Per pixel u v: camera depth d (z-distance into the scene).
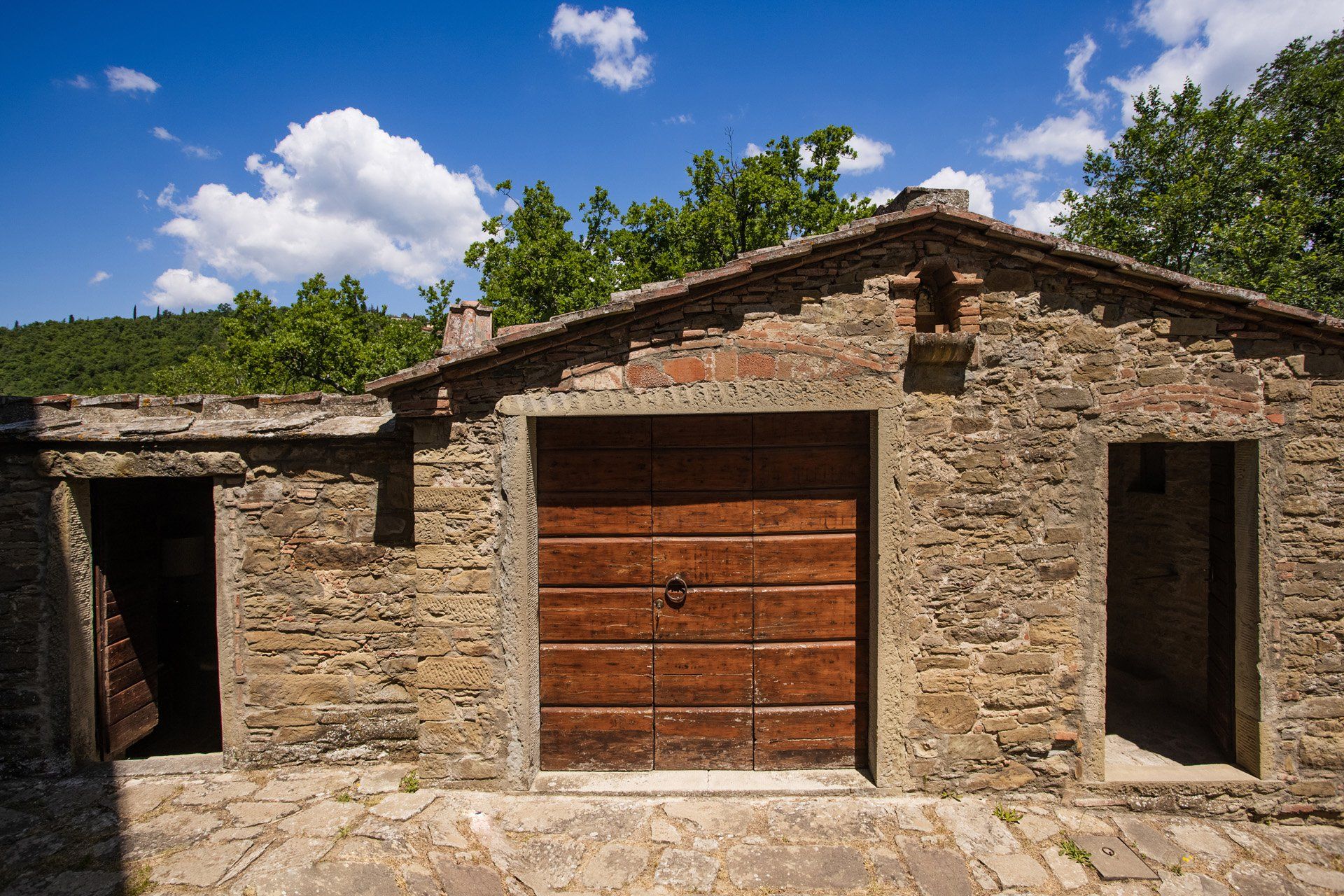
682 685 4.34
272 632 4.55
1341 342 4.06
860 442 4.31
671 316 4.02
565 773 4.34
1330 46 14.66
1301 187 12.78
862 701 4.35
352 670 4.59
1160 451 6.00
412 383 3.96
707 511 4.32
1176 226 12.09
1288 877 3.62
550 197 17.50
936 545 4.08
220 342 44.69
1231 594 4.42
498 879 3.44
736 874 3.48
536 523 4.26
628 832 3.79
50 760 4.48
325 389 20.59
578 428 4.31
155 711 5.28
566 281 16.61
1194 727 5.14
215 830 3.82
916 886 3.42
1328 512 4.14
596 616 4.34
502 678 4.13
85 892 3.34
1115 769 4.34
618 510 4.33
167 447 4.45
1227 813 4.18
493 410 4.07
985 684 4.11
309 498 4.51
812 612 4.33
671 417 4.32
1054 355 4.06
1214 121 12.52
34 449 4.41
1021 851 3.68
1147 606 6.05
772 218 16.30
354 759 4.59
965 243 3.98
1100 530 4.09
